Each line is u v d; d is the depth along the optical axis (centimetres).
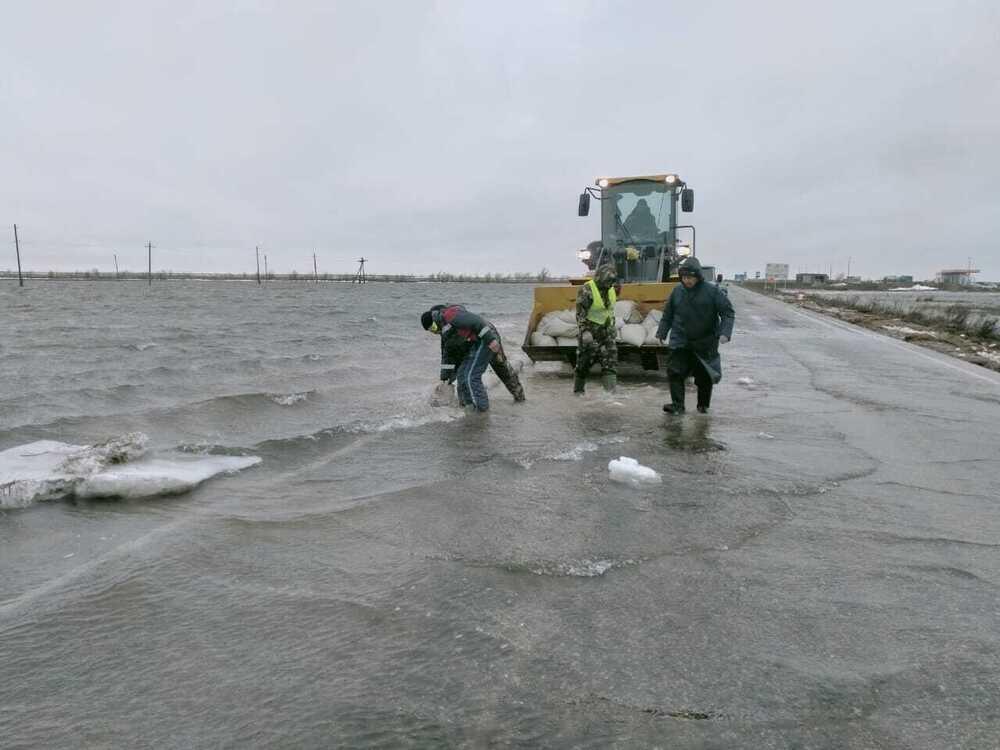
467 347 786
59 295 6331
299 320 2880
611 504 433
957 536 380
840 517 411
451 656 250
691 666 243
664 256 1227
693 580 319
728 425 692
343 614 285
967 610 289
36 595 305
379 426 687
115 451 525
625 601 296
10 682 234
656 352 987
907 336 1966
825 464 538
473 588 310
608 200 1273
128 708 219
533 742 200
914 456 568
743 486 473
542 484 479
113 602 297
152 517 418
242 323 2647
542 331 1052
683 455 564
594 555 349
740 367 1194
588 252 1285
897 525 397
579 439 625
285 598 301
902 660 248
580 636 265
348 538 378
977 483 488
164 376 1109
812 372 1129
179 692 228
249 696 225
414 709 217
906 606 292
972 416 750
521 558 345
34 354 1441
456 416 740
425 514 417
